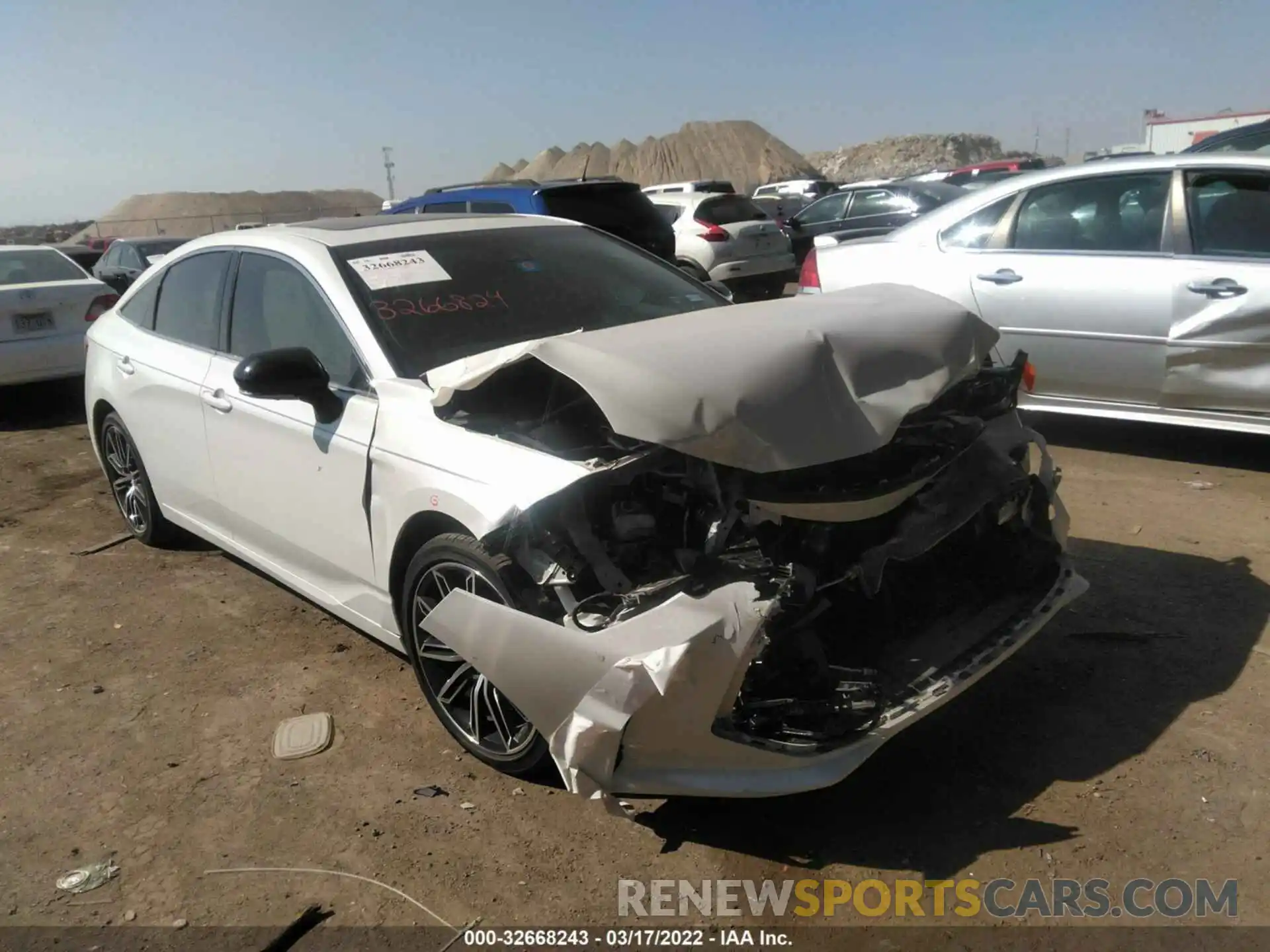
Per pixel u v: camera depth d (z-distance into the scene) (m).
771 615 2.53
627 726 2.55
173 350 4.60
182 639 4.34
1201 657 3.62
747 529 2.74
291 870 2.85
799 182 26.67
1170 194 5.50
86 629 4.48
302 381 3.42
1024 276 5.90
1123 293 5.54
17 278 9.14
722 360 2.79
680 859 2.81
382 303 3.64
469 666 3.23
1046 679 3.54
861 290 3.66
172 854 2.95
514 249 4.17
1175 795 2.91
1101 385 5.75
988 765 3.10
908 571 3.10
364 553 3.51
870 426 2.81
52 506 6.36
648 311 4.05
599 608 2.67
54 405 9.66
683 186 19.05
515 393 3.20
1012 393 3.49
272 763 3.38
